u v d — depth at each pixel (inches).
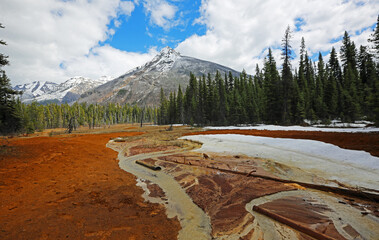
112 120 3919.8
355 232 130.9
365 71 1341.0
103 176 306.2
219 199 207.0
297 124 1152.8
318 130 741.3
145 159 442.9
